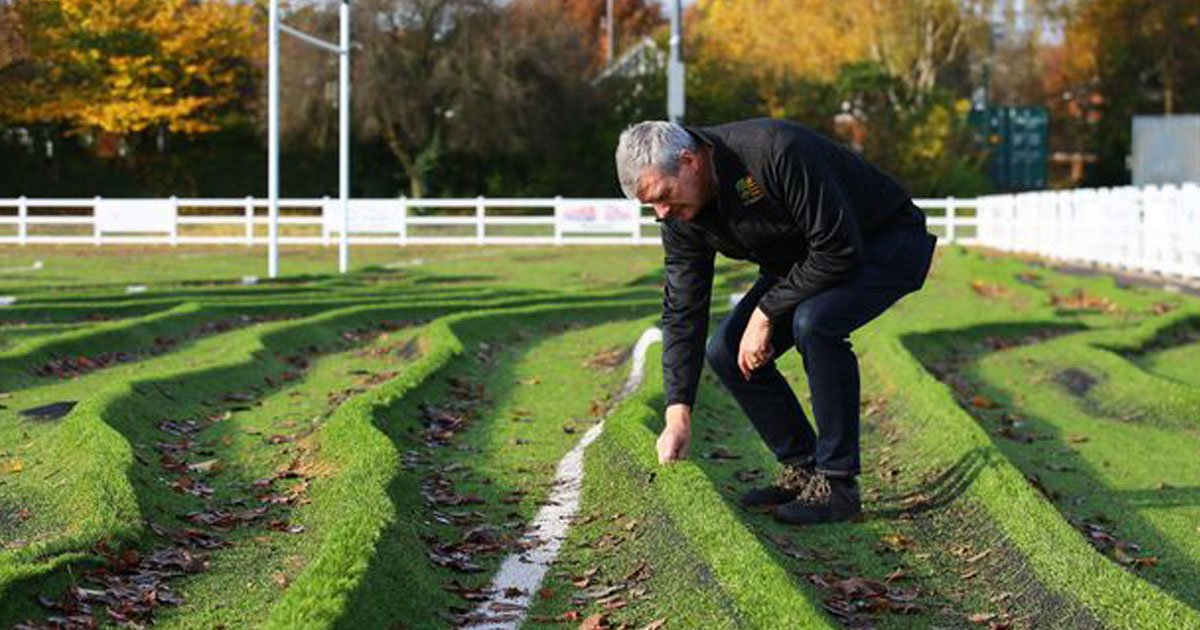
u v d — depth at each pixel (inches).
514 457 386.9
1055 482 362.0
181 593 257.1
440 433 419.2
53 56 2105.1
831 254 267.1
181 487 338.6
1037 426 446.0
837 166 275.9
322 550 253.8
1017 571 268.7
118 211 1656.0
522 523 312.7
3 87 2066.9
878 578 270.1
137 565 271.7
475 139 2164.1
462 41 2126.0
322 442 381.4
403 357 617.3
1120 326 727.7
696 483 303.7
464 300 853.8
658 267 1229.7
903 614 248.4
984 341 663.8
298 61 2094.0
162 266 1286.9
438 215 2169.0
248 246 1654.8
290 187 2352.4
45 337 600.1
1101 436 427.5
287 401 488.1
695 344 282.7
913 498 333.4
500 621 242.7
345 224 1201.4
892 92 2410.2
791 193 263.1
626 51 2659.9
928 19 2496.3
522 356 623.5
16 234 1867.6
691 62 2394.2
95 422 382.6
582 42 2295.8
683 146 262.2
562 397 499.8
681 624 235.8
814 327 283.3
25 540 297.3
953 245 1581.0
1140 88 2829.7
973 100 2987.2
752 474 362.9
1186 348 639.1
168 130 2306.8
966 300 902.4
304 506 324.2
